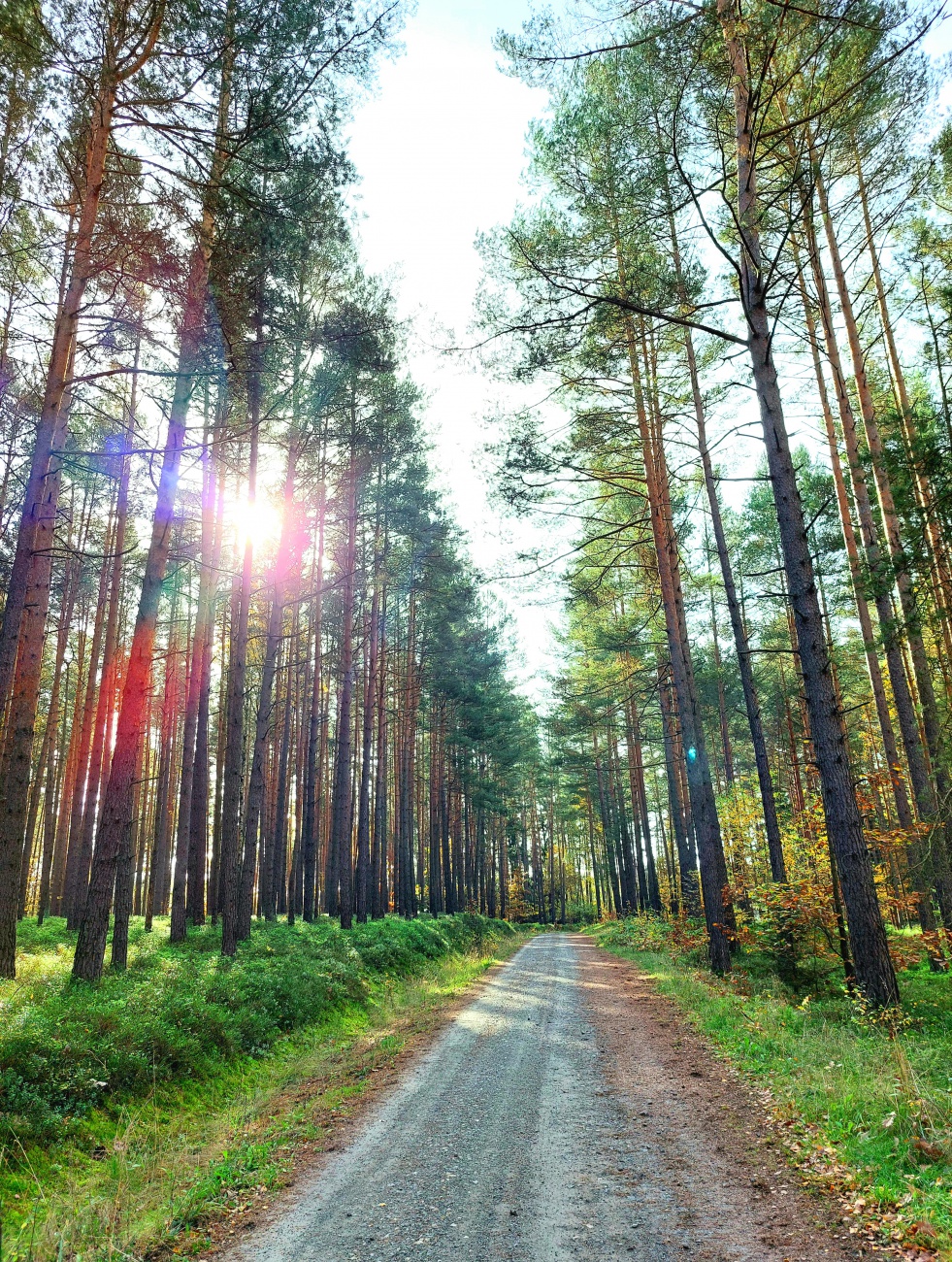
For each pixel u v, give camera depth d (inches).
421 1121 273.6
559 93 476.4
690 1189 201.9
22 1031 294.8
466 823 1961.1
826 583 972.6
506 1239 180.9
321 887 1530.5
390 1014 512.7
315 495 881.5
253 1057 374.6
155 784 1510.8
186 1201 210.7
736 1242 171.2
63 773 1295.5
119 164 486.3
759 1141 231.5
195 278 477.1
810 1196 190.1
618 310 496.4
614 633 957.8
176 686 1221.1
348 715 949.8
